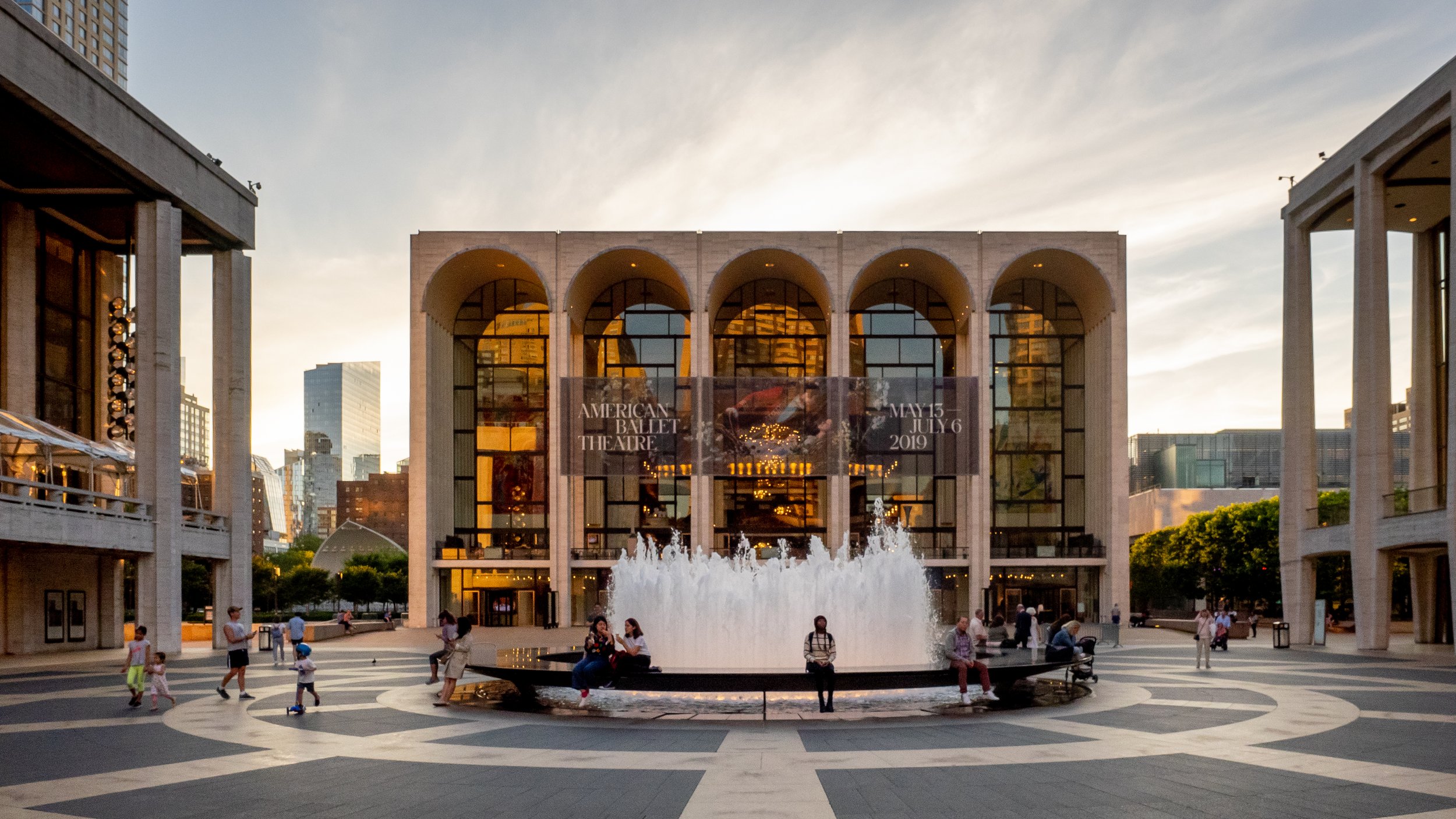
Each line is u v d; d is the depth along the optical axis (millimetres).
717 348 65812
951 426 55625
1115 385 60156
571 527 61844
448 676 18438
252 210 43312
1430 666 27469
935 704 18109
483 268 62375
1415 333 44156
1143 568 93812
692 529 56750
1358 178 36875
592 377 56562
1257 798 10172
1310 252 42750
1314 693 19953
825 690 16797
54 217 40625
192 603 81812
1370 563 35469
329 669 27969
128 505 40812
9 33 28719
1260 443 150125
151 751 13500
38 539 29938
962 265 60406
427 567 58531
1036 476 64938
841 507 56750
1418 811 9547
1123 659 30938
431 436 59812
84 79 32031
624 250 59844
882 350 65688
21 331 38438
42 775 11820
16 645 37625
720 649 22469
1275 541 70938
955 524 64188
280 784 11164
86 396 43500
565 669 18141
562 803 10117
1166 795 10320
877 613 22484
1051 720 15938
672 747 13508
